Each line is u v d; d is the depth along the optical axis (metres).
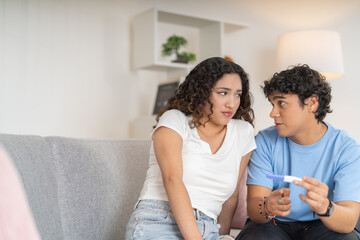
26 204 1.09
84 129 3.64
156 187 1.37
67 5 3.56
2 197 1.04
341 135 1.50
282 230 1.50
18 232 1.04
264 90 1.50
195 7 4.11
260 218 1.45
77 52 3.61
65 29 3.55
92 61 3.70
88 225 1.38
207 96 1.39
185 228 1.22
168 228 1.32
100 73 3.74
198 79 1.40
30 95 3.36
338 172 1.44
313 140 1.49
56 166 1.35
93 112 3.70
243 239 1.45
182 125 1.39
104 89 3.77
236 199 1.58
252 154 1.59
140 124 3.79
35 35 3.39
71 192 1.36
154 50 3.55
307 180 1.18
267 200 1.40
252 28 4.05
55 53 3.50
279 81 1.41
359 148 1.45
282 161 1.55
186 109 1.43
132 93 3.94
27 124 3.34
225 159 1.42
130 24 3.92
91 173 1.44
